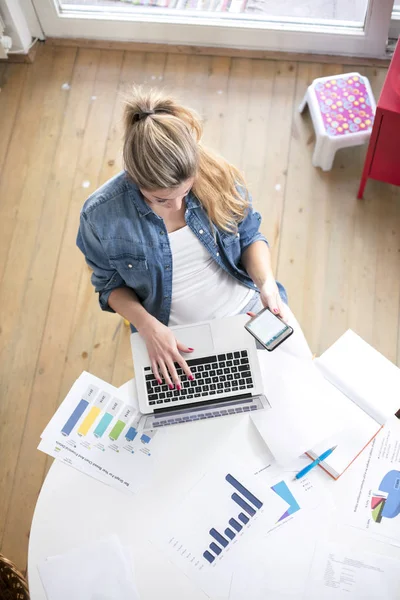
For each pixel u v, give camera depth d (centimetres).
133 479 150
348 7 265
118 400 160
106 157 266
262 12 271
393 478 149
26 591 142
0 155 268
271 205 256
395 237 250
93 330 239
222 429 154
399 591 137
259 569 140
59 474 151
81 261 249
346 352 161
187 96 277
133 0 275
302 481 149
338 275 244
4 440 223
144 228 159
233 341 158
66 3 277
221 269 179
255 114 273
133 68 283
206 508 147
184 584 140
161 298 175
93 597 139
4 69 284
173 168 134
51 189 261
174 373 155
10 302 243
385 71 279
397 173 238
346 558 141
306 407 153
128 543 144
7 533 210
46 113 276
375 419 153
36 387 231
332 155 254
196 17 274
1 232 254
